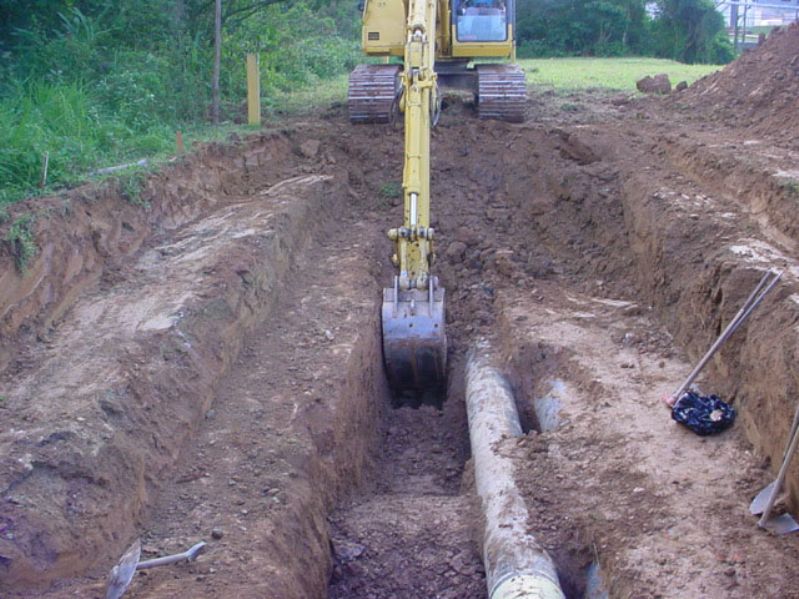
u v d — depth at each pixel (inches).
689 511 276.8
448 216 546.3
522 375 406.9
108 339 315.9
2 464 239.6
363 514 319.6
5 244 307.7
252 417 321.4
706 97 671.8
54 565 225.6
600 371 376.2
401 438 412.5
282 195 499.5
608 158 545.6
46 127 446.9
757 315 317.7
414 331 414.0
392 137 609.0
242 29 815.1
